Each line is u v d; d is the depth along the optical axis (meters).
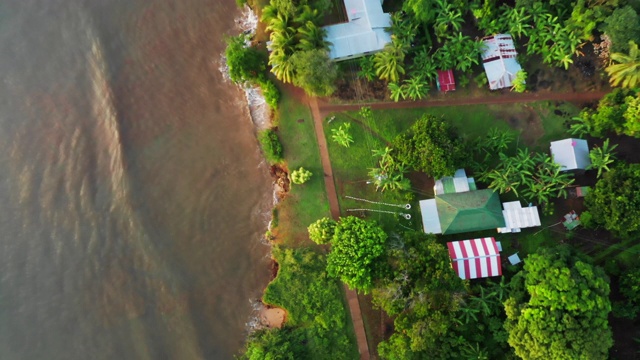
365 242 37.19
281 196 43.97
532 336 33.31
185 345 42.25
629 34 38.75
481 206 40.25
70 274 43.69
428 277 36.09
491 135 41.91
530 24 42.88
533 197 41.69
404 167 42.06
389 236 39.12
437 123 39.09
